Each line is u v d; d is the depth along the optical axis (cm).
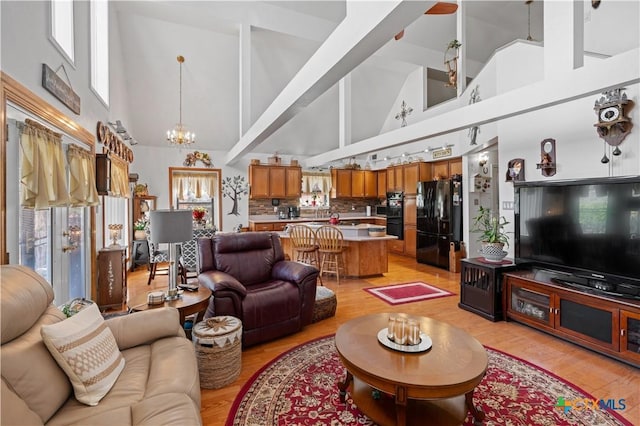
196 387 156
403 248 764
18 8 201
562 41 250
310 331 317
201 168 772
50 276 294
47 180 239
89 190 332
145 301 239
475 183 577
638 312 236
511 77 434
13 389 117
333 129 832
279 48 607
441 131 382
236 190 810
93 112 362
